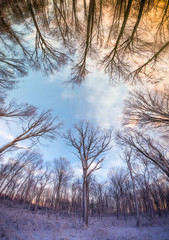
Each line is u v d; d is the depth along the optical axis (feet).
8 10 10.19
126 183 68.44
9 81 15.39
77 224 24.75
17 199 72.84
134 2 10.00
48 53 13.83
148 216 53.57
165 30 10.24
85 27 12.15
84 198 28.30
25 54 13.51
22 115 21.22
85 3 11.03
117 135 26.25
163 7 9.45
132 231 24.54
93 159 32.78
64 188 111.45
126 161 42.01
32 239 13.84
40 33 12.42
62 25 12.16
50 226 19.33
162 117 17.08
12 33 11.87
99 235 18.85
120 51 12.79
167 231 23.36
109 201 100.68
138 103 18.58
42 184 79.56
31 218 20.45
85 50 13.47
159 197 67.51
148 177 45.34
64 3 11.06
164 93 15.87
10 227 14.56
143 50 11.98
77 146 34.63
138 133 22.63
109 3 10.69
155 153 22.89
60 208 91.97
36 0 10.69
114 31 11.76
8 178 66.59
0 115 19.08
